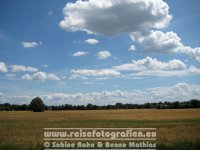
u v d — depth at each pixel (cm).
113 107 15925
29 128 3847
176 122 4912
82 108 15112
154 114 8044
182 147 2155
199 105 13475
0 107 14562
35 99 11000
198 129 3456
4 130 3556
